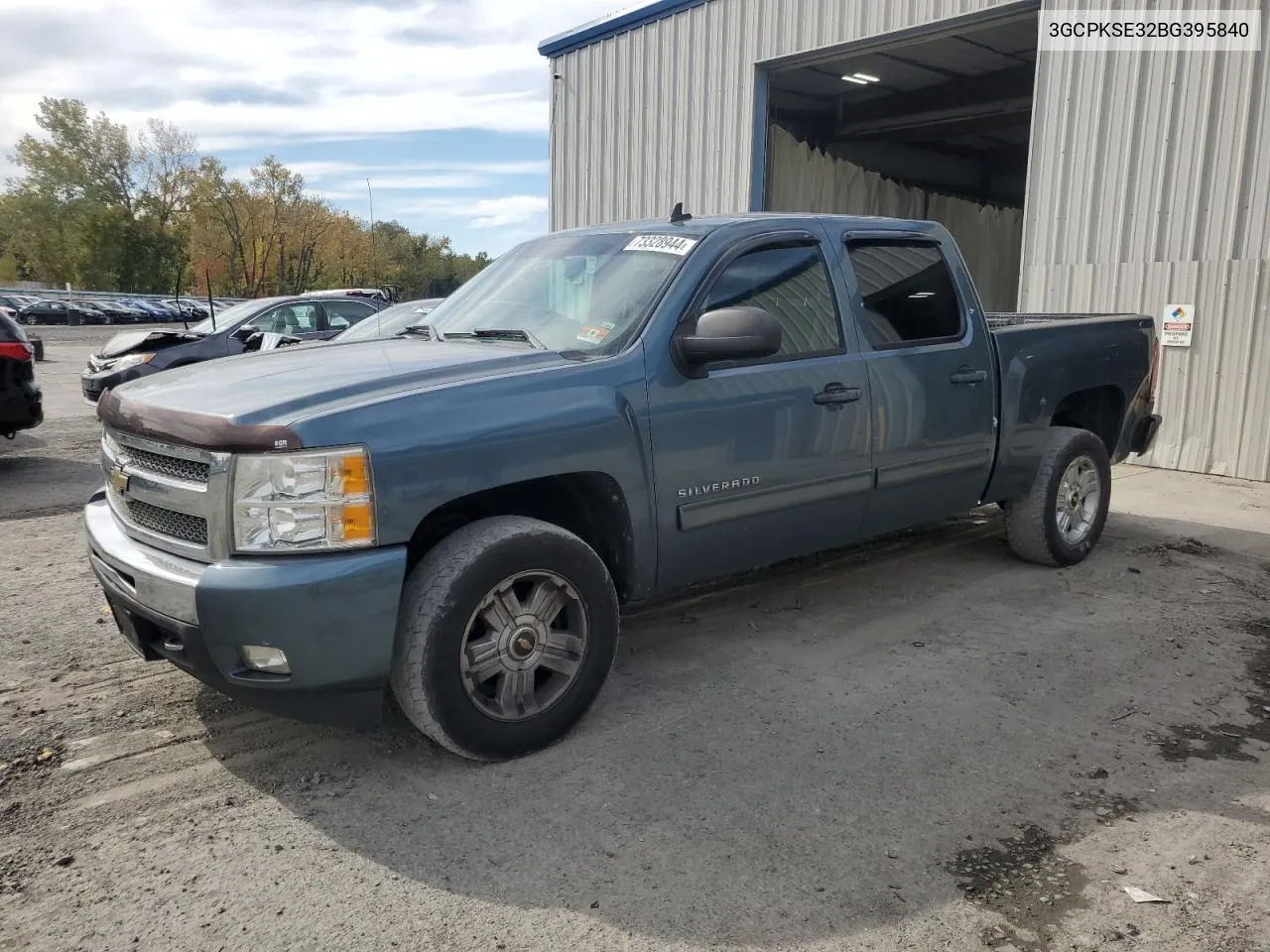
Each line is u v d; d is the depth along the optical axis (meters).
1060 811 2.93
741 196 12.96
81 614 4.74
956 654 4.22
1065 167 9.56
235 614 2.73
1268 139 8.11
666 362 3.56
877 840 2.77
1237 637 4.44
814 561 5.70
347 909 2.47
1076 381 5.39
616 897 2.51
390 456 2.85
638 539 3.51
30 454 9.84
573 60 15.37
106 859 2.69
